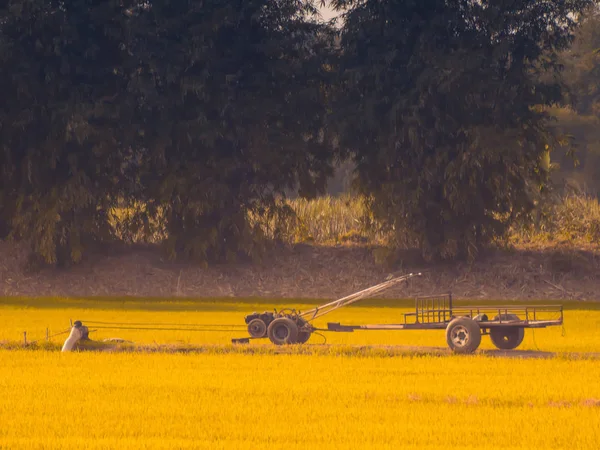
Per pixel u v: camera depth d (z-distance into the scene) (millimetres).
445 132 176625
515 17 173500
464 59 171250
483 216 184875
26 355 83500
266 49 179625
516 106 176625
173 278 183500
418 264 188125
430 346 92500
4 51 168000
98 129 175000
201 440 50312
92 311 141375
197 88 174250
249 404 60344
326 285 183125
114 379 70000
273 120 186250
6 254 188375
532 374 73188
